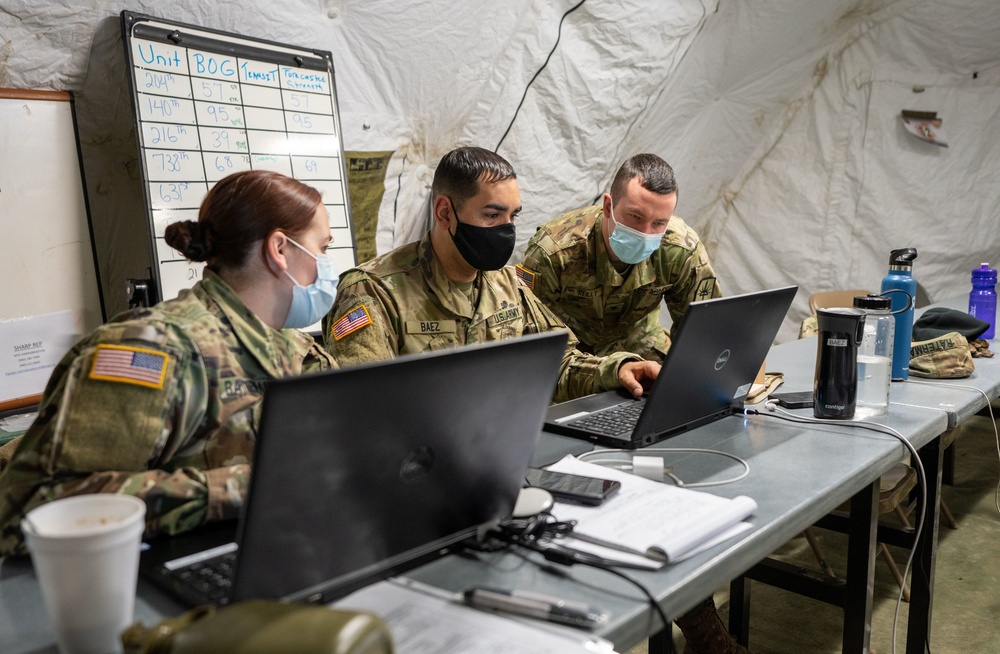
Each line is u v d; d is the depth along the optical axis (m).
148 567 0.97
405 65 2.88
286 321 1.28
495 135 3.40
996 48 4.26
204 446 1.15
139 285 2.11
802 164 4.76
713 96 4.24
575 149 3.74
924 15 4.29
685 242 2.56
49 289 2.12
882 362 1.76
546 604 0.85
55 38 2.04
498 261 1.86
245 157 2.39
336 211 2.63
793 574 1.86
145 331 1.08
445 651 0.79
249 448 1.18
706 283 2.62
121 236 2.34
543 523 1.07
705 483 1.29
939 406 1.84
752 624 2.41
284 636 0.64
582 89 3.49
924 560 2.05
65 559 0.76
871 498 1.65
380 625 0.67
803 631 2.36
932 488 2.01
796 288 1.61
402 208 3.22
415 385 0.85
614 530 1.07
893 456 1.50
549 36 3.20
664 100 3.94
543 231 2.58
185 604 0.89
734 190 4.93
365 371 0.79
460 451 0.95
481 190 1.79
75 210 2.16
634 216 2.26
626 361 1.87
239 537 0.79
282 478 0.78
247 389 1.18
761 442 1.52
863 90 4.57
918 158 4.53
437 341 1.91
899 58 4.48
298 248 1.23
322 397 0.77
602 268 2.50
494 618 0.85
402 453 0.88
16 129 2.03
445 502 0.98
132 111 2.12
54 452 0.99
